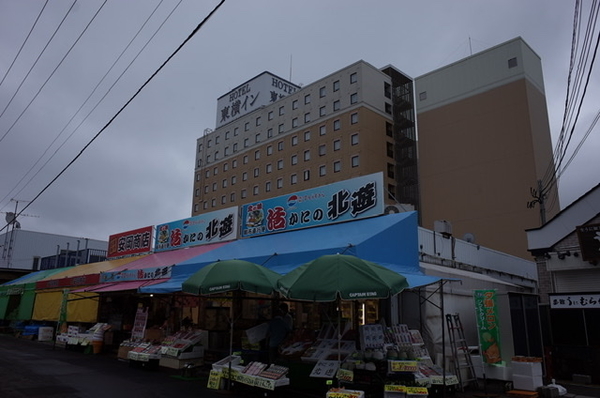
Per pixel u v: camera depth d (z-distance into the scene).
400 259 11.45
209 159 77.81
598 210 15.47
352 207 13.09
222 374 10.29
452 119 46.97
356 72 57.34
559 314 13.49
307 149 60.88
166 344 13.47
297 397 9.53
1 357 15.30
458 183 45.00
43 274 29.50
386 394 8.34
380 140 56.56
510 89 43.69
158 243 21.75
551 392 10.19
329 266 8.17
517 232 40.12
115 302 20.52
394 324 11.18
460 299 12.76
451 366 10.85
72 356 16.34
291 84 76.88
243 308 15.65
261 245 14.35
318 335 11.05
